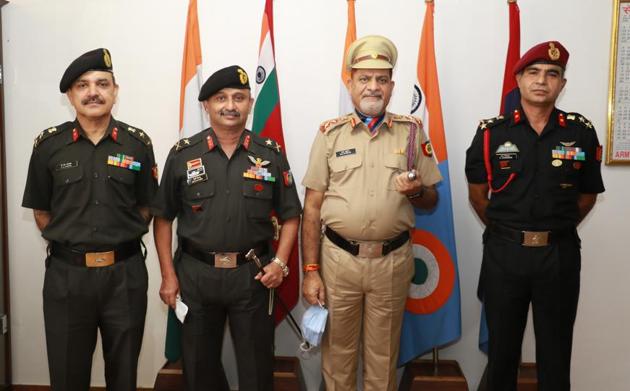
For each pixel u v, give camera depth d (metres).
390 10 2.32
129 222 1.83
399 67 2.34
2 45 2.39
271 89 2.26
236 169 1.81
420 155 1.90
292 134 2.39
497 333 1.89
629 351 2.41
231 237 1.78
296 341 2.45
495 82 2.32
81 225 1.76
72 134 1.78
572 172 1.81
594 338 2.41
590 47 2.28
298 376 2.26
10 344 2.51
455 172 2.37
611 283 2.38
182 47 2.37
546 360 1.87
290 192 1.90
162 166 2.42
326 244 1.93
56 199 1.77
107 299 1.80
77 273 1.76
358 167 1.83
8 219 2.47
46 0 2.37
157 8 2.36
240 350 1.85
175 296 1.85
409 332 2.26
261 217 1.82
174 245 2.44
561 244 1.83
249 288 1.81
